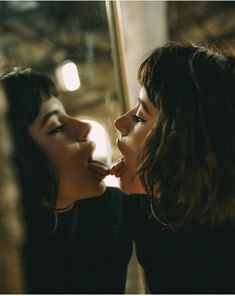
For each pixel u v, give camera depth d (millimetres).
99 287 1211
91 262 1217
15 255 867
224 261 1089
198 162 1036
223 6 3078
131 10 1966
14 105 1100
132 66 1889
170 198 1062
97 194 1181
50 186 1123
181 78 1066
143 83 1116
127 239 1296
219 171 1041
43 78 1163
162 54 1104
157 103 1067
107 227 1271
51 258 1141
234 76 1100
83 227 1234
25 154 1093
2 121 1005
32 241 1064
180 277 1147
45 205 1119
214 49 1233
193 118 1044
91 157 1187
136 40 1953
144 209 1257
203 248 1107
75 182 1160
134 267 1539
